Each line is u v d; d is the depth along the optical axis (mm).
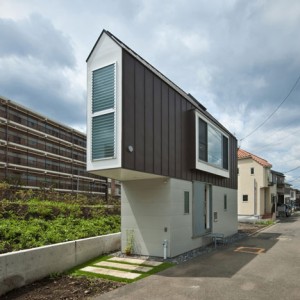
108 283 6578
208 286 6277
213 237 11812
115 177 9344
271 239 14023
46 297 5766
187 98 11328
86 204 18766
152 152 8562
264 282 6559
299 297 5598
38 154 41312
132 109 7855
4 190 15703
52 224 11023
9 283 6141
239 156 34281
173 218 9445
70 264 7938
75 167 50125
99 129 7824
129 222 9930
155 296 5680
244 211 33344
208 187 12930
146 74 8586
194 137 10781
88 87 8172
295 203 74250
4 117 35500
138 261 8695
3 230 8570
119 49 7742
